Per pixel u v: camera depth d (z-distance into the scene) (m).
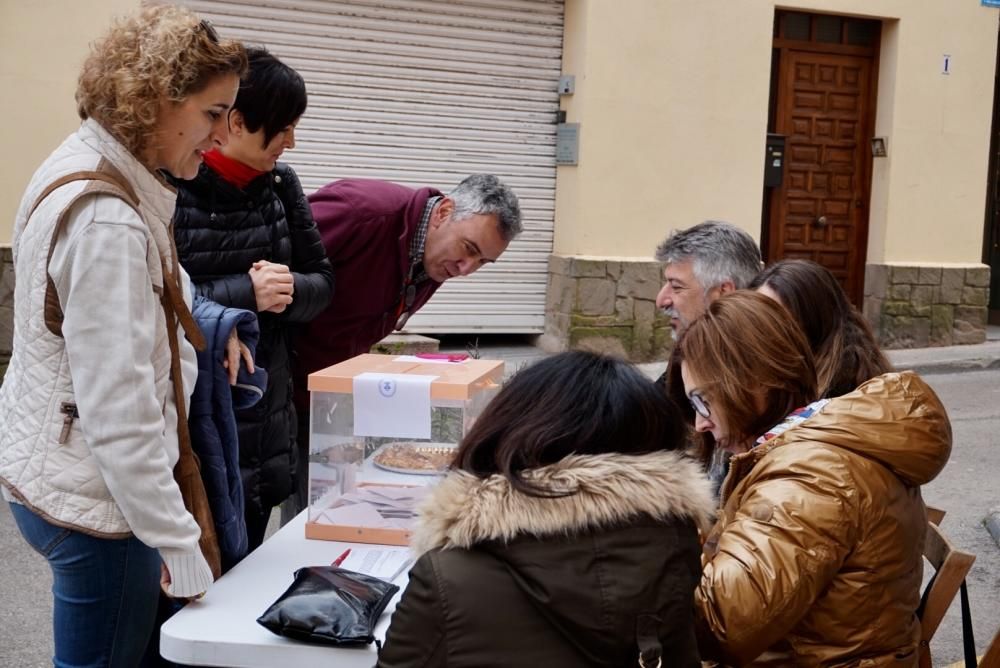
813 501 1.85
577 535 1.47
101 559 1.90
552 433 1.52
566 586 1.44
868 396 1.96
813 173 8.91
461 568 1.48
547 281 8.25
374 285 3.12
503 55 7.87
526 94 7.97
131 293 1.82
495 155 7.95
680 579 1.52
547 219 8.18
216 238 2.52
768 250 8.88
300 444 3.24
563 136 7.95
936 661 3.60
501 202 3.09
